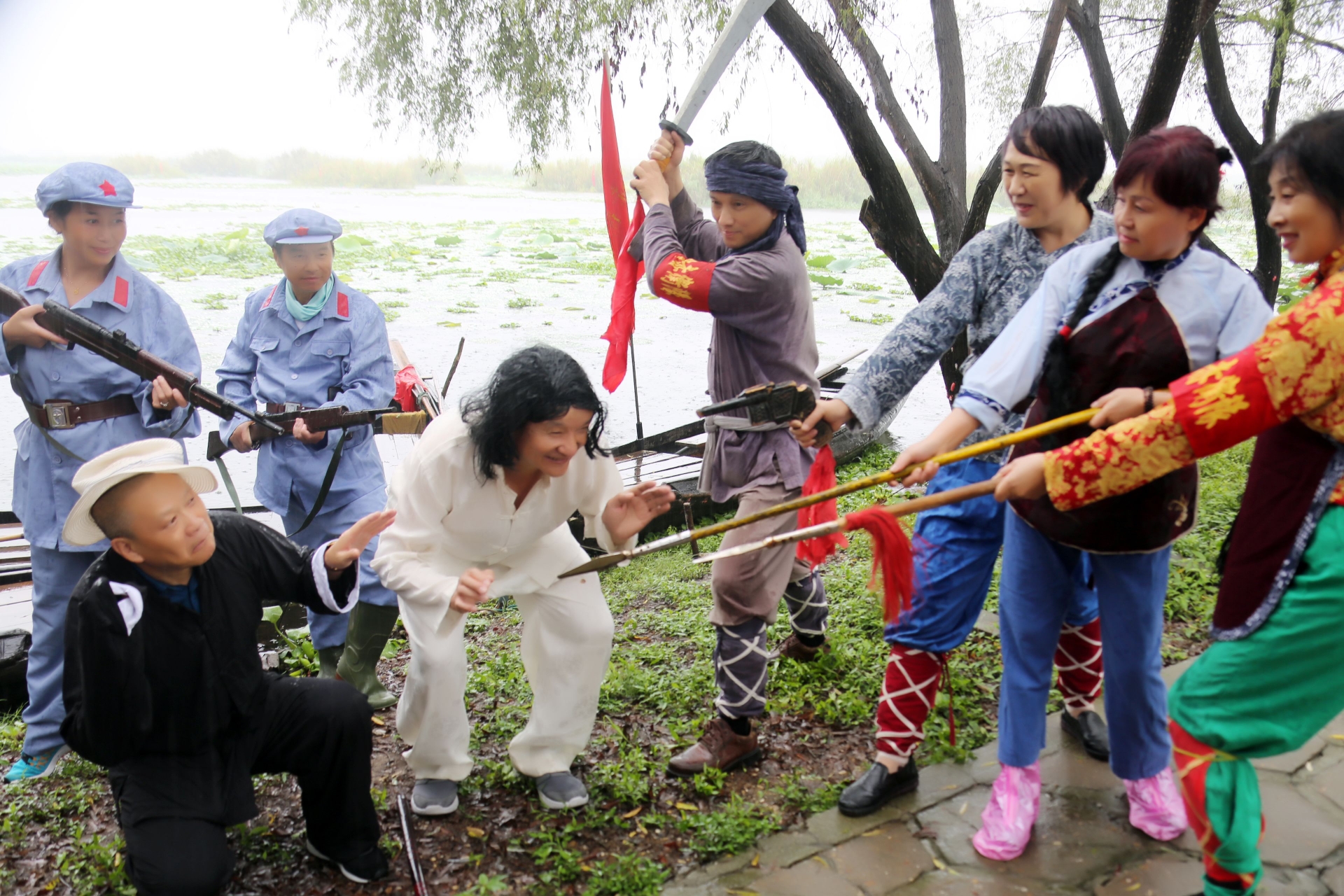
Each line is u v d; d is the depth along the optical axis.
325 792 2.92
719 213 3.33
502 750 3.68
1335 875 2.80
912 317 3.05
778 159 3.29
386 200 43.50
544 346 2.86
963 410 2.71
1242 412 2.24
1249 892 2.52
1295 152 2.19
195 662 2.72
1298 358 2.16
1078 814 3.12
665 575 5.74
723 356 3.44
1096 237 2.92
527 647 3.36
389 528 3.13
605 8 6.33
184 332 4.12
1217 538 5.19
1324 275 2.28
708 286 3.26
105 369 3.85
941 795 3.26
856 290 17.88
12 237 22.52
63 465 3.85
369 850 3.00
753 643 3.37
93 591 2.56
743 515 3.34
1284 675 2.33
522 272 20.11
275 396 4.25
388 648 4.78
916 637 3.12
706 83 3.59
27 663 4.55
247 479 7.81
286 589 2.94
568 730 3.29
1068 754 3.43
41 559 3.84
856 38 6.39
